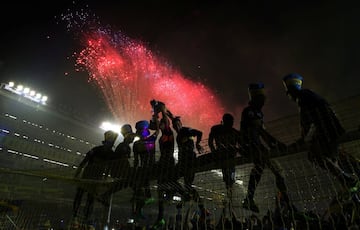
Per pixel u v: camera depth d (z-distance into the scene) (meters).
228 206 4.41
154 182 5.75
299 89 4.47
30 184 6.57
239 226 4.46
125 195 6.23
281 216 3.86
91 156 6.86
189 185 4.97
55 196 6.57
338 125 3.71
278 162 4.18
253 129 4.42
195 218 5.11
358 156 3.60
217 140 4.91
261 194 4.38
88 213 6.00
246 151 4.38
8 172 5.39
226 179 4.54
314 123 3.89
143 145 6.58
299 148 3.91
